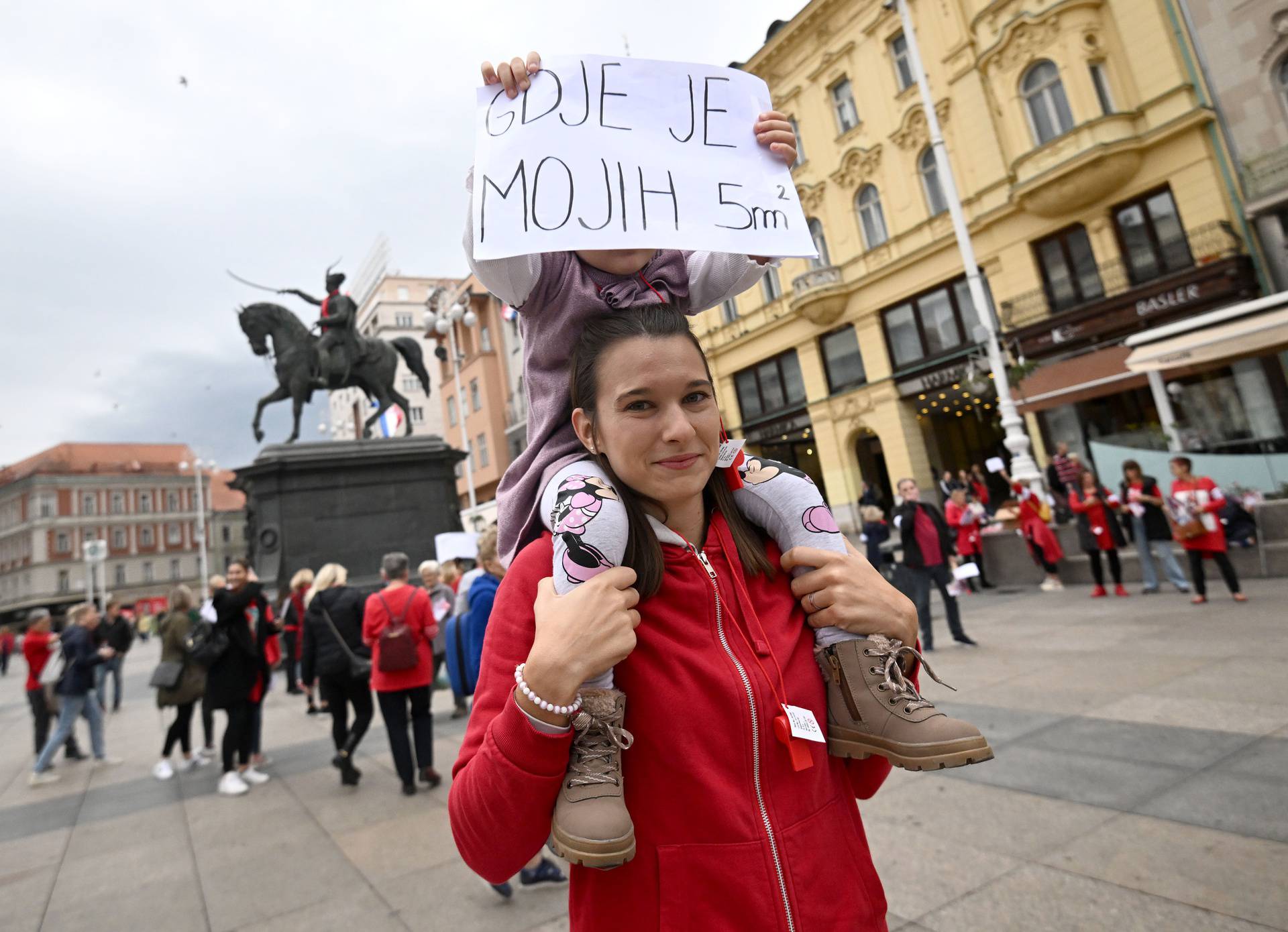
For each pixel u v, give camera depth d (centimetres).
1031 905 236
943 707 479
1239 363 1340
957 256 1789
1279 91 1317
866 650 101
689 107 124
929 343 1903
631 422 96
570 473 102
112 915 315
